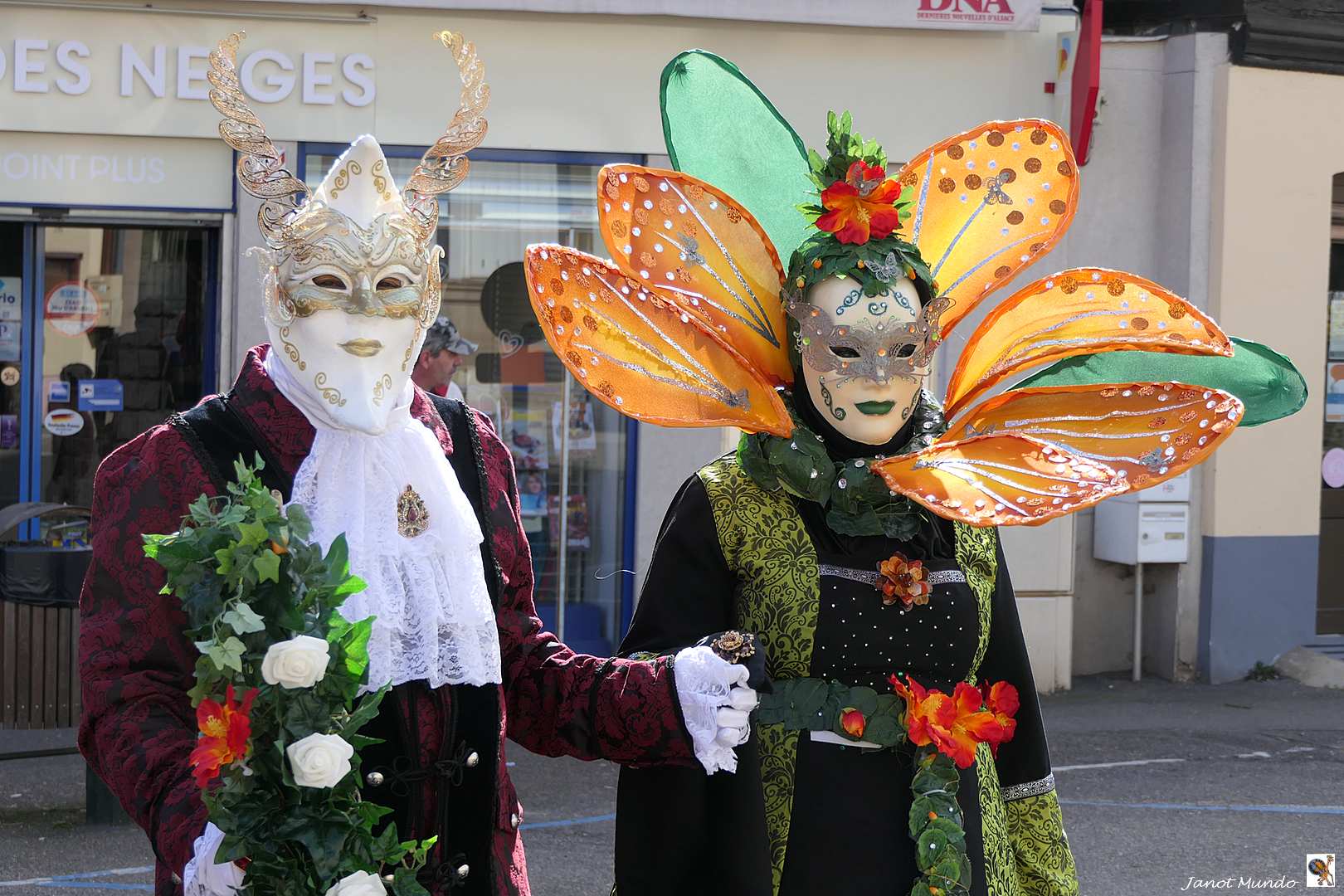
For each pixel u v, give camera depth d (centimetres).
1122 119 812
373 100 692
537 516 746
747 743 262
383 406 226
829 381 270
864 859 260
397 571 223
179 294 725
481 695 230
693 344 278
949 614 271
